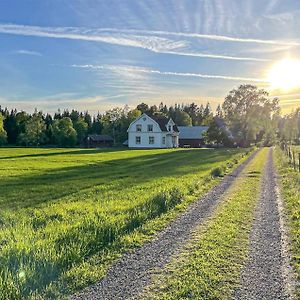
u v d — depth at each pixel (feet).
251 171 93.81
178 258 26.55
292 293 21.12
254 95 296.10
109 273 23.70
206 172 89.04
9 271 21.04
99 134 397.39
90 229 31.35
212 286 21.83
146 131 303.07
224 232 33.68
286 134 388.37
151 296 20.47
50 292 20.51
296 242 30.76
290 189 59.82
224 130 286.46
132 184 69.62
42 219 38.73
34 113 381.40
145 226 35.32
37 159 149.28
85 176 86.02
